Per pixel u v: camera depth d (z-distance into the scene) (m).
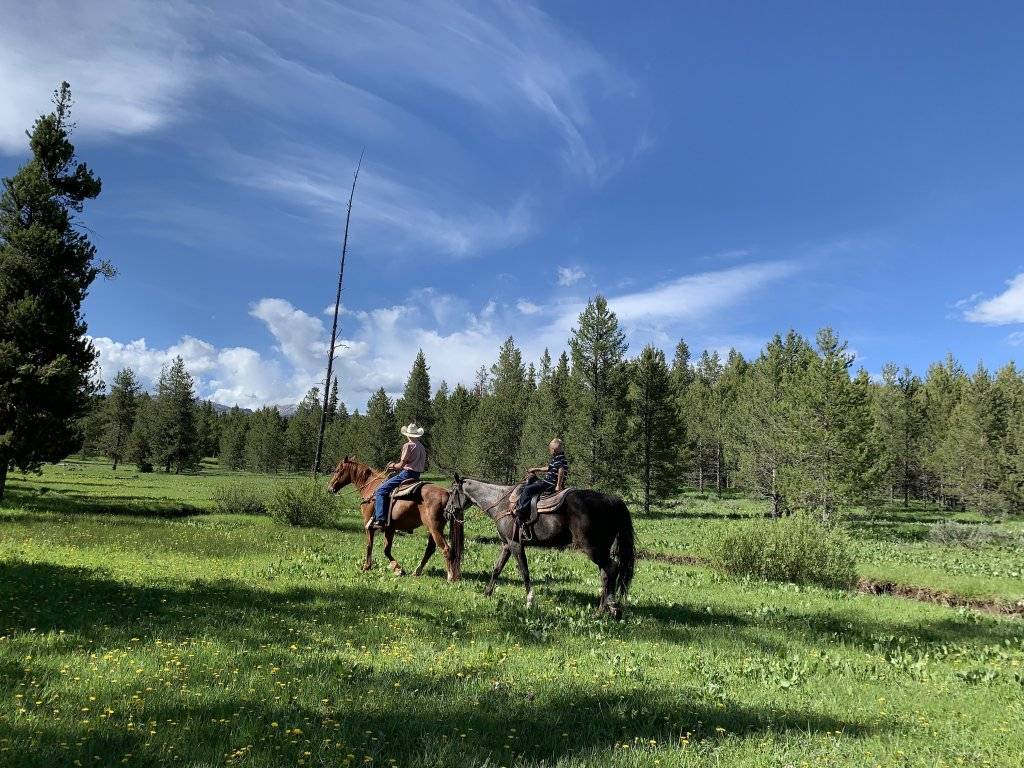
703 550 23.52
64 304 27.19
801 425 38.75
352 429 91.00
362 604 9.88
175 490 43.91
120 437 80.75
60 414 26.81
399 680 6.14
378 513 13.59
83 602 8.77
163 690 5.38
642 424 52.19
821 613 12.25
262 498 31.30
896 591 18.14
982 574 20.09
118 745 4.30
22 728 4.36
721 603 12.66
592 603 11.57
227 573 12.41
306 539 19.98
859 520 42.22
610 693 6.21
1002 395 61.38
